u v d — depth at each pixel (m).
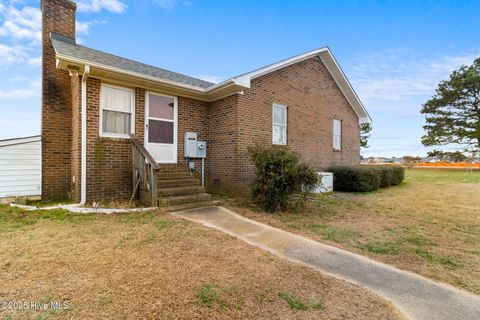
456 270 2.98
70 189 7.10
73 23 7.66
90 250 3.21
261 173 6.14
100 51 8.10
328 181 9.17
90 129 5.96
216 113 8.24
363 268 2.98
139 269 2.70
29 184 6.79
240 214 5.57
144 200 6.01
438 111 24.02
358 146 13.83
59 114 7.03
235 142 7.53
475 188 10.70
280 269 2.85
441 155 26.05
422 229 4.65
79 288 2.29
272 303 2.17
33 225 4.29
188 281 2.47
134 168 6.34
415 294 2.43
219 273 2.67
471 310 2.18
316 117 10.74
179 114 7.75
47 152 6.82
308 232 4.40
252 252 3.33
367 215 5.75
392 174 11.58
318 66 10.90
